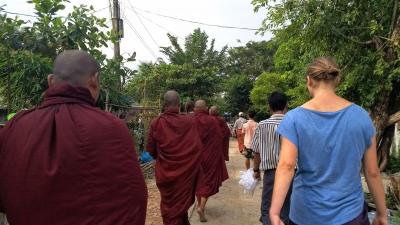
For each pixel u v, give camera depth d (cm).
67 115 176
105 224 172
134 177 180
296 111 257
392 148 1255
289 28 676
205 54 3425
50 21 463
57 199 168
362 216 250
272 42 768
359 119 252
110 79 544
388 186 646
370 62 640
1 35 418
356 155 249
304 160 250
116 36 531
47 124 175
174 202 515
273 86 2578
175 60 3359
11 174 172
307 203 249
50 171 168
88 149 171
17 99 443
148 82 2531
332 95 260
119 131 180
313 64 264
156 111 1236
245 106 3794
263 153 460
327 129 248
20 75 426
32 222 170
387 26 639
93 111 182
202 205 634
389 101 657
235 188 898
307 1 641
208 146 661
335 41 655
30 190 169
